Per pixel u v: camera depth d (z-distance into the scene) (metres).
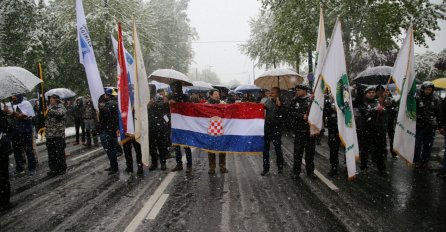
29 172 8.39
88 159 10.34
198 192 6.48
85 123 13.05
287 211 5.39
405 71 7.43
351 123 6.68
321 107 7.05
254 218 5.12
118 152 10.91
